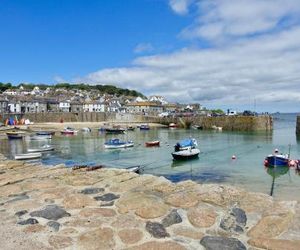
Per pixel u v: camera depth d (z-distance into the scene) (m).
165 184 6.42
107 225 4.61
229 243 4.03
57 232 4.43
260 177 27.42
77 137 71.44
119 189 6.27
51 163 35.59
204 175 28.56
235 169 31.12
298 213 4.66
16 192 6.43
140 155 42.88
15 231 4.48
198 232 4.33
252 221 4.53
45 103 130.75
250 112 106.69
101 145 55.41
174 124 106.62
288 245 3.89
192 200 5.27
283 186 24.11
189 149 39.91
